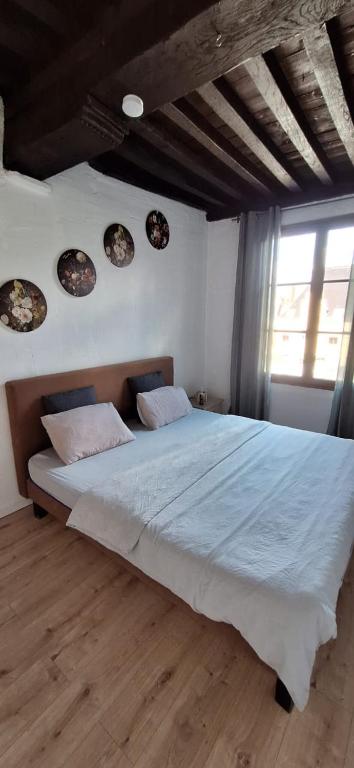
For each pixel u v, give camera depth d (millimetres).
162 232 3012
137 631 1420
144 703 1153
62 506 1816
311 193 2812
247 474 1821
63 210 2180
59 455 1998
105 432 2188
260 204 3072
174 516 1432
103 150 1647
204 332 3891
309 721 1098
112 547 1463
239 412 3580
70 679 1230
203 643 1370
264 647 1024
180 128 1945
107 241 2506
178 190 2980
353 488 1670
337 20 1273
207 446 2213
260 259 3156
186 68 1167
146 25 1069
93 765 995
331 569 1159
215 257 3627
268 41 1062
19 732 1076
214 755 1016
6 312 1971
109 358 2719
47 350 2238
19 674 1247
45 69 1409
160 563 1287
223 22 986
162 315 3197
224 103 1611
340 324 2992
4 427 2080
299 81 1594
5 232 1902
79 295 2371
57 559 1821
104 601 1566
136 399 2758
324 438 2330
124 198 2594
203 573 1165
